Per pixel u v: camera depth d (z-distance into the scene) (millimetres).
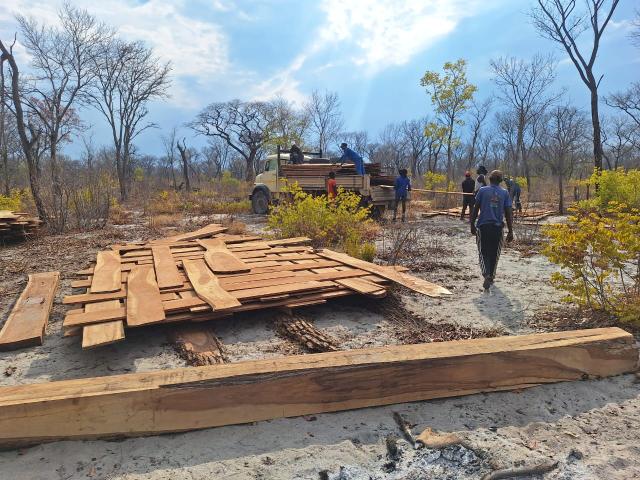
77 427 2672
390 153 54438
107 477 2447
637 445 2725
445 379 3230
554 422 2998
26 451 2611
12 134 30281
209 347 4254
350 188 13273
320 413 3045
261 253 7320
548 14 16359
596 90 16281
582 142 39031
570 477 2457
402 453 2676
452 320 5062
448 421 2998
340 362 3100
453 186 21031
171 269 6160
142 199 24438
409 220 14938
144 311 4523
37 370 3914
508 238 6238
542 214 14891
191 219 15391
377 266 6262
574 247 4812
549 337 3611
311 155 17375
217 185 33188
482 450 2682
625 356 3617
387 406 3152
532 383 3402
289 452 2676
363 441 2803
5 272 7855
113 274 5918
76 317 4355
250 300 4984
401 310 5340
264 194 16594
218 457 2623
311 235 9508
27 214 13469
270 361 3119
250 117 43906
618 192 13477
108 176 17812
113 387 2773
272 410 2959
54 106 27188
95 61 29234
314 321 5070
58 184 13570
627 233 4641
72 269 8016
